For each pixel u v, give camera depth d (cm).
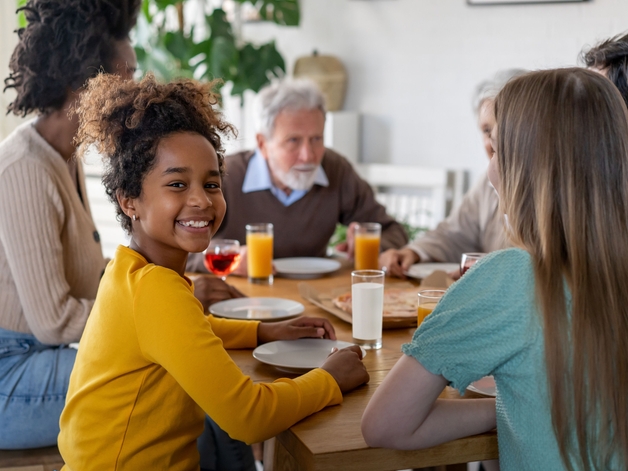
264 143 238
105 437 106
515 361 91
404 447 95
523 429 92
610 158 90
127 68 173
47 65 160
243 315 157
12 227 154
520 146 93
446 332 93
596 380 87
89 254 170
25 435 153
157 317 102
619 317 88
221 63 389
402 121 408
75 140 119
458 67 376
